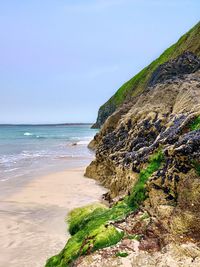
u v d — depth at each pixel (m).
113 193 20.00
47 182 26.97
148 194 13.12
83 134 141.25
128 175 17.67
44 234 14.94
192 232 10.64
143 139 23.23
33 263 12.09
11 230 15.47
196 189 11.54
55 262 11.38
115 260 9.78
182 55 57.34
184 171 12.19
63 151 58.47
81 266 9.73
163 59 105.56
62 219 16.91
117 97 125.69
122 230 11.37
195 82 31.39
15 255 12.77
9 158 47.00
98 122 148.75
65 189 24.11
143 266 9.41
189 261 9.39
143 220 11.80
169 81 35.66
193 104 22.36
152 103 31.14
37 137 116.94
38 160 44.22
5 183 26.67
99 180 27.33
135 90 112.94
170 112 26.34
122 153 23.67
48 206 19.45
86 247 10.62
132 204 13.79
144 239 10.73
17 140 98.31
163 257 9.72
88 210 16.53
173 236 10.61
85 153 54.06
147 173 14.16
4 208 19.12
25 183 26.62
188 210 11.26
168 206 11.83
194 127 14.75
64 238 14.44
